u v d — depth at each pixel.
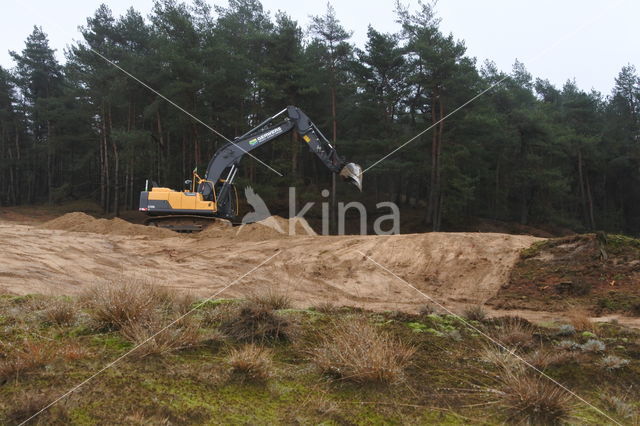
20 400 3.00
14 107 54.22
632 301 8.41
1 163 53.06
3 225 18.38
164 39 33.56
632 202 56.72
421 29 32.19
